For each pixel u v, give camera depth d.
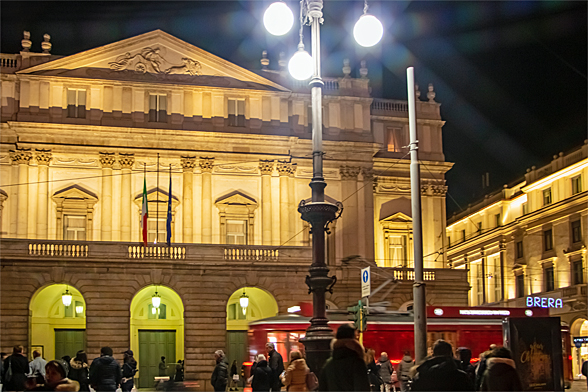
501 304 69.06
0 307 45.25
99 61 51.97
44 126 50.25
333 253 54.22
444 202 59.00
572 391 36.12
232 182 53.16
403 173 58.44
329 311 38.12
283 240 53.06
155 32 52.78
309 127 55.41
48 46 52.50
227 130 53.09
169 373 50.25
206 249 48.50
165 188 51.94
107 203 50.91
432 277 54.75
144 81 52.06
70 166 51.00
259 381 21.25
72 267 46.47
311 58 21.39
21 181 49.94
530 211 65.88
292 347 36.00
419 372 11.05
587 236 57.00
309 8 21.44
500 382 11.47
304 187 54.66
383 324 37.66
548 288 62.28
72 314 50.78
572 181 60.41
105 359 21.25
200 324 47.47
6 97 50.81
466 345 38.03
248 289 49.94
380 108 58.94
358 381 10.80
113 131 51.22
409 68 22.05
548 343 16.42
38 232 49.66
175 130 51.91
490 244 72.06
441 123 59.78
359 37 20.47
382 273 53.41
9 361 23.66
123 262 47.06
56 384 12.10
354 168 55.53
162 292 49.94
